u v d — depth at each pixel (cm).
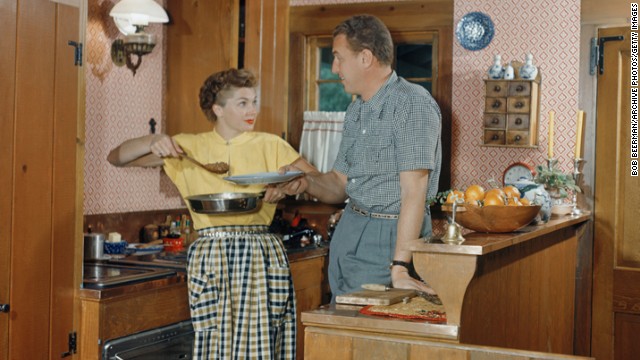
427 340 199
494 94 438
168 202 437
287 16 451
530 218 251
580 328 454
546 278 350
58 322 268
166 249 393
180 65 425
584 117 449
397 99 256
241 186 316
